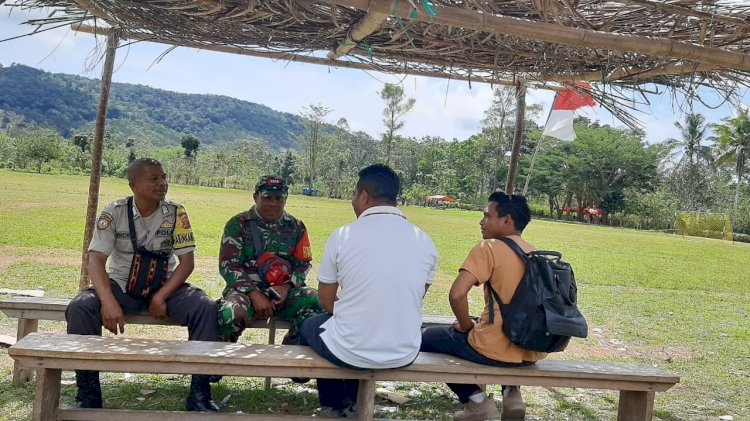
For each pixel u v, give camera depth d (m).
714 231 50.88
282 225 4.44
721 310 11.37
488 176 81.44
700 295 13.43
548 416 4.72
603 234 40.75
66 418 3.32
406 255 3.30
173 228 4.12
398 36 4.21
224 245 4.32
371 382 3.41
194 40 4.75
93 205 5.54
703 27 3.74
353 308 3.27
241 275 4.21
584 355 7.06
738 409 5.24
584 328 3.40
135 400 4.34
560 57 4.76
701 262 23.02
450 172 81.38
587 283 14.17
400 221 3.40
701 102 4.63
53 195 28.73
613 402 5.16
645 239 38.03
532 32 3.49
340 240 3.35
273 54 5.02
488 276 3.54
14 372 4.43
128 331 6.37
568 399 5.16
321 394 3.99
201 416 3.34
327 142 82.75
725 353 7.55
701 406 5.26
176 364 3.22
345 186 74.00
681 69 4.54
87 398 3.87
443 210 61.47
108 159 66.94
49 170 61.78
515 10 3.68
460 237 24.61
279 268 4.26
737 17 3.77
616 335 8.38
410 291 3.29
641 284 14.67
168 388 4.63
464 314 3.55
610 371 3.74
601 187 69.94
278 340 6.48
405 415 4.52
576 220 72.88
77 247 12.63
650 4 3.45
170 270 4.30
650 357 7.16
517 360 3.56
